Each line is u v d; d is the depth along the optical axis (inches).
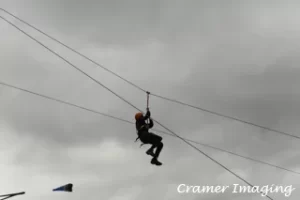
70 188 518.3
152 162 600.7
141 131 604.1
